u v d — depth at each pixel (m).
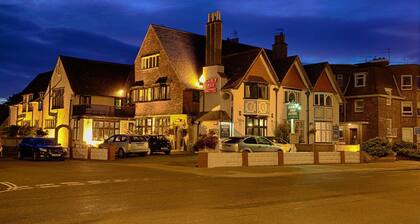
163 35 44.62
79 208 12.18
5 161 31.56
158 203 13.12
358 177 22.22
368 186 18.17
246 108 39.28
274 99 41.12
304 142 43.03
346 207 12.92
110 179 19.44
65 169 23.98
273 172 24.20
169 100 42.19
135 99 46.62
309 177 22.05
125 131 47.41
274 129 40.59
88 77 49.97
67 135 49.00
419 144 44.72
